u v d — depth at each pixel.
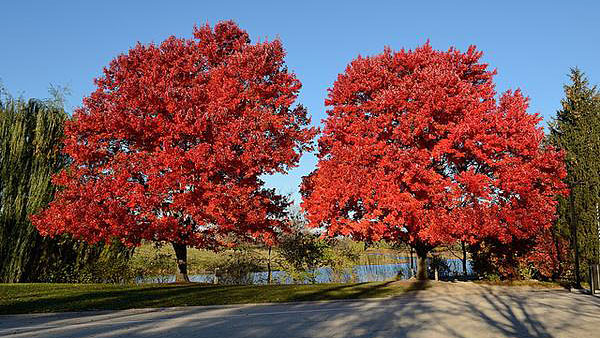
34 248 23.08
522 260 24.52
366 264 34.88
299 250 28.17
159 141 19.61
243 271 27.58
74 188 18.91
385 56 22.19
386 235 20.00
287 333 9.62
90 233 18.58
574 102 24.47
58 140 23.91
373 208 19.30
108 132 19.31
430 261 29.47
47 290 17.73
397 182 18.45
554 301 15.12
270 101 21.55
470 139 18.91
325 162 20.78
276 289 18.59
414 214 17.69
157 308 13.88
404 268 33.25
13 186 22.44
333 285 20.22
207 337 9.19
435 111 18.75
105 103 19.98
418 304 14.36
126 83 20.00
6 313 12.84
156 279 27.33
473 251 25.72
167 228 18.80
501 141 18.73
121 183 18.45
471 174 18.58
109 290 17.95
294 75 23.06
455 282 21.53
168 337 9.19
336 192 18.70
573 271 22.50
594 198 21.58
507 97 20.72
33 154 23.23
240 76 21.64
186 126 18.91
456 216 18.28
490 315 11.98
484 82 22.45
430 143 19.72
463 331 9.80
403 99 19.20
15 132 22.86
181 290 18.09
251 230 20.97
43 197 22.81
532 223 18.17
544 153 19.94
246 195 19.30
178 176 18.09
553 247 23.52
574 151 22.81
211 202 18.11
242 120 19.64
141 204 18.08
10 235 22.14
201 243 20.23
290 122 21.86
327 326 10.45
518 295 17.06
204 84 21.52
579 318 11.56
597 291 18.19
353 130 20.38
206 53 23.05
